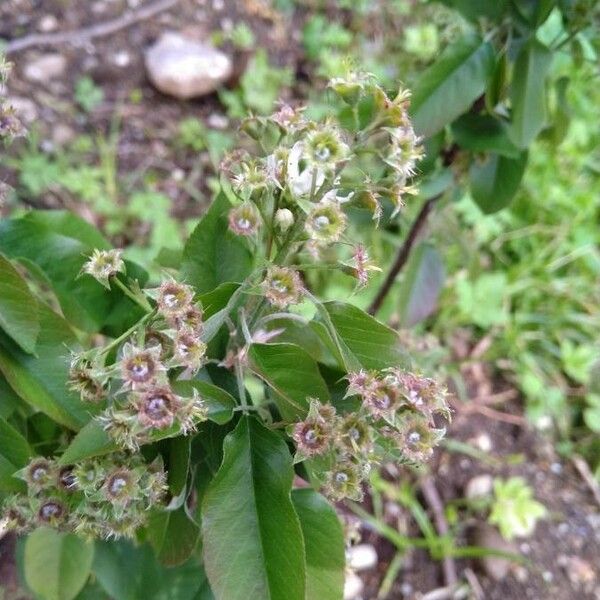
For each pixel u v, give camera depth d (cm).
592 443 71
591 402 71
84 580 39
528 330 76
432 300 54
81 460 25
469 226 78
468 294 73
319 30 89
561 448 70
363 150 26
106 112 80
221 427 30
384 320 67
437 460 67
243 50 85
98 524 27
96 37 84
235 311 29
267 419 29
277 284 25
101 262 27
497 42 40
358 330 28
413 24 92
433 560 61
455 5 40
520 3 38
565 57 67
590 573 63
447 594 60
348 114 31
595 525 66
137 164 77
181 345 24
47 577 39
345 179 27
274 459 27
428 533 61
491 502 65
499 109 43
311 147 24
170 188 76
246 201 25
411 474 65
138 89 82
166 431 24
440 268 53
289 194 25
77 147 76
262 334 29
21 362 30
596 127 87
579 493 68
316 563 29
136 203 71
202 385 26
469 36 39
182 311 24
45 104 78
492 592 61
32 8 84
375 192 26
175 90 82
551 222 81
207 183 77
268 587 26
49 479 28
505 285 76
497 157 45
